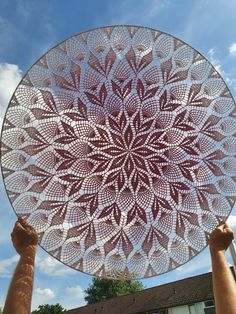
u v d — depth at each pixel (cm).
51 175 153
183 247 154
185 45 160
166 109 166
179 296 1212
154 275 149
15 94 148
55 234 147
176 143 166
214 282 80
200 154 162
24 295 79
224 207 153
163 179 164
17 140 148
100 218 157
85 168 160
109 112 163
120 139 164
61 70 155
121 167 164
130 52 160
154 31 159
